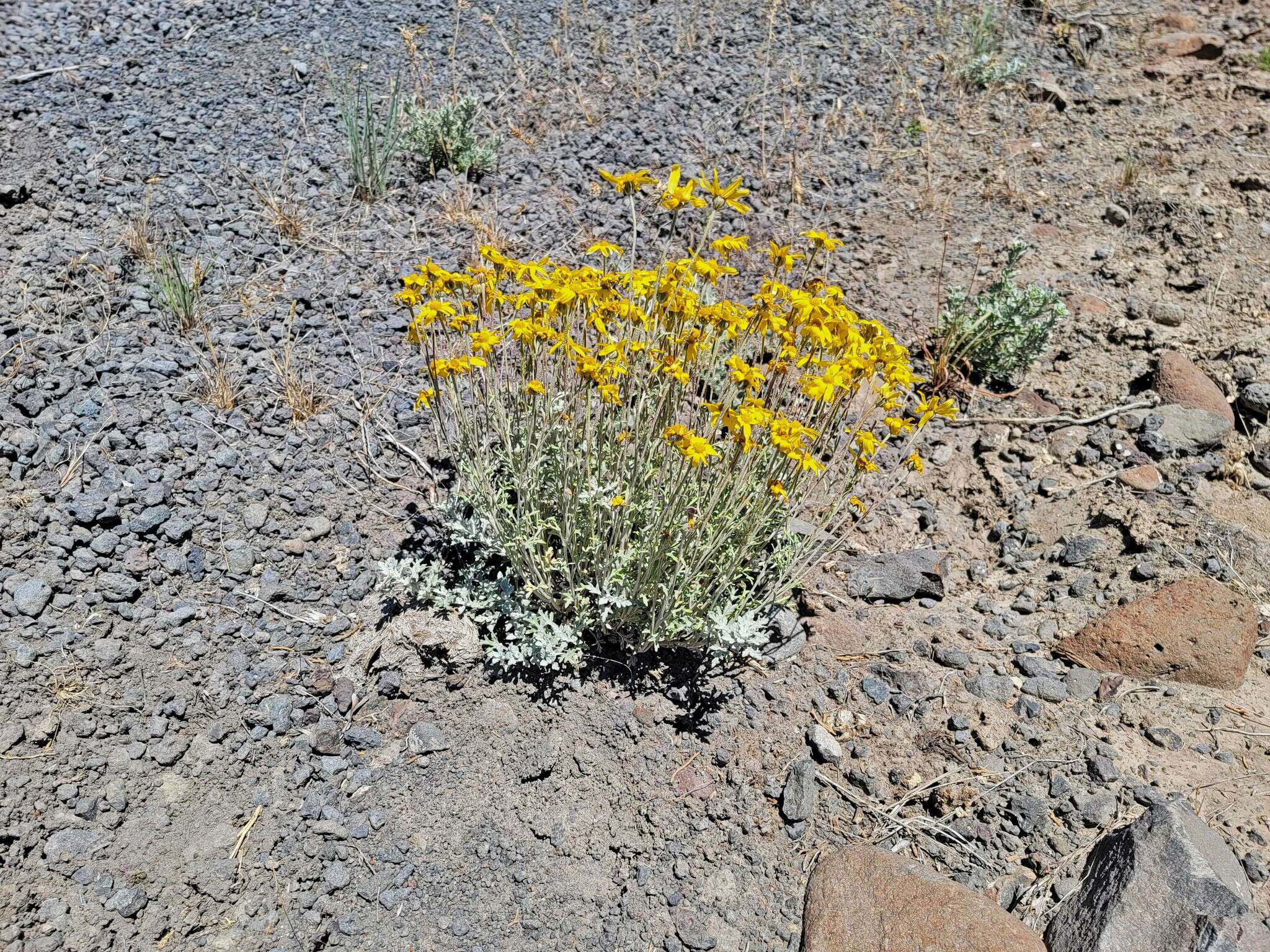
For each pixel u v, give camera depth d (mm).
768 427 2961
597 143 5488
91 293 4137
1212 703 3135
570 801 2936
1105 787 2932
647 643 3176
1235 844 2752
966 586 3682
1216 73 6801
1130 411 4262
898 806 2965
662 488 2998
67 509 3311
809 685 3264
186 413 3744
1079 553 3678
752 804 2971
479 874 2762
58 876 2578
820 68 6414
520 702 3125
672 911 2734
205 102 5477
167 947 2521
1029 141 6043
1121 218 5430
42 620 3037
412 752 2986
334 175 5078
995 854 2834
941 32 6949
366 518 3551
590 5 6777
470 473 3238
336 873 2711
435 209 4961
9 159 4832
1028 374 4551
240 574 3305
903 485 4055
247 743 2926
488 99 5723
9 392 3650
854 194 5453
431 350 3717
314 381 3990
